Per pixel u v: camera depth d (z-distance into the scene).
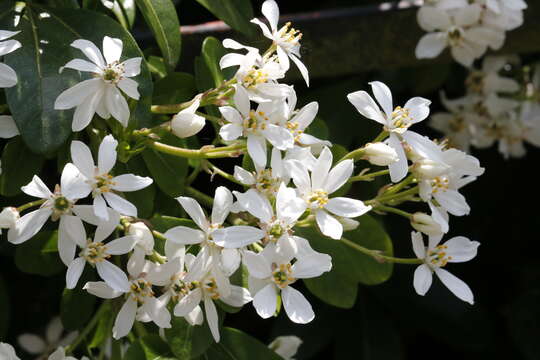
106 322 0.37
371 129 0.49
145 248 0.33
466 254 0.37
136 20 0.47
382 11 0.47
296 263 0.33
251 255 0.33
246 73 0.34
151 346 0.36
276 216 0.33
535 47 0.51
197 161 0.39
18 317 0.46
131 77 0.35
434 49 0.47
